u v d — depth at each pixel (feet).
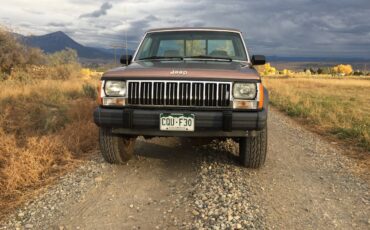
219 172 16.48
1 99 35.81
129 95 15.20
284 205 13.41
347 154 21.79
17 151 18.37
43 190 14.84
